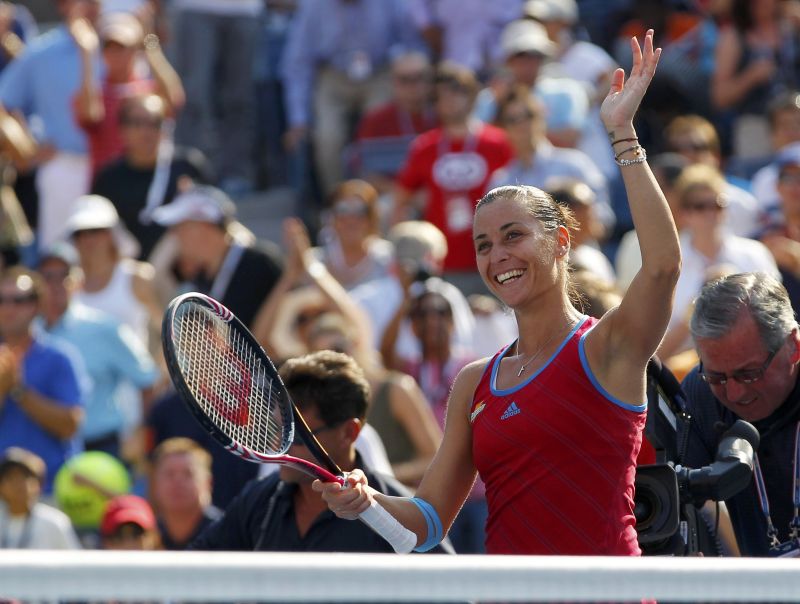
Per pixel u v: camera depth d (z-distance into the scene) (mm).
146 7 45844
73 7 41250
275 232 44031
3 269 38500
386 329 28594
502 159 35688
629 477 12039
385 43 44312
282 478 16562
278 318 29234
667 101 42125
